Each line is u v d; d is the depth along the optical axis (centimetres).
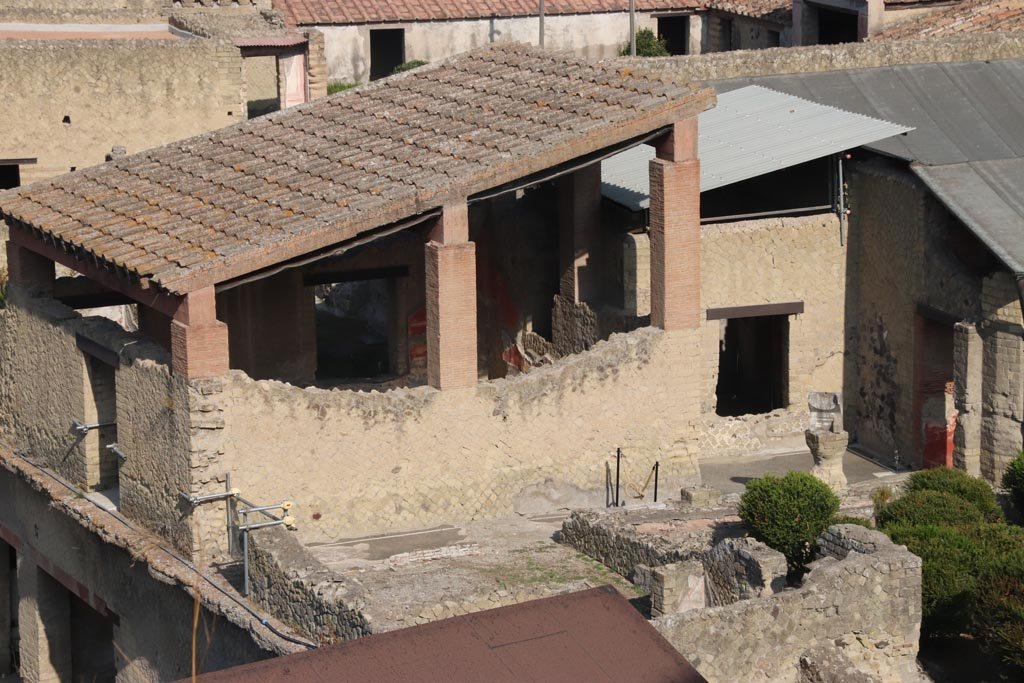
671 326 4375
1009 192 4791
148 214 4284
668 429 4406
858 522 3866
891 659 3497
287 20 7431
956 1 6631
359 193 4159
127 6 6694
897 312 4912
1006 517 4288
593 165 4909
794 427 4969
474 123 4419
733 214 5172
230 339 5162
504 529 4206
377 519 4153
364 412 4106
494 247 5331
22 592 4769
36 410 4588
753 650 3384
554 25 7756
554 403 4278
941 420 4862
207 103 5647
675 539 3875
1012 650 3459
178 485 4012
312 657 2800
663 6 7875
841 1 6812
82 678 4797
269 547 3775
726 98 5306
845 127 4969
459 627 2867
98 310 5503
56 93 5509
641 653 2823
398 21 7575
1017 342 4569
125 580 4244
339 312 6488
